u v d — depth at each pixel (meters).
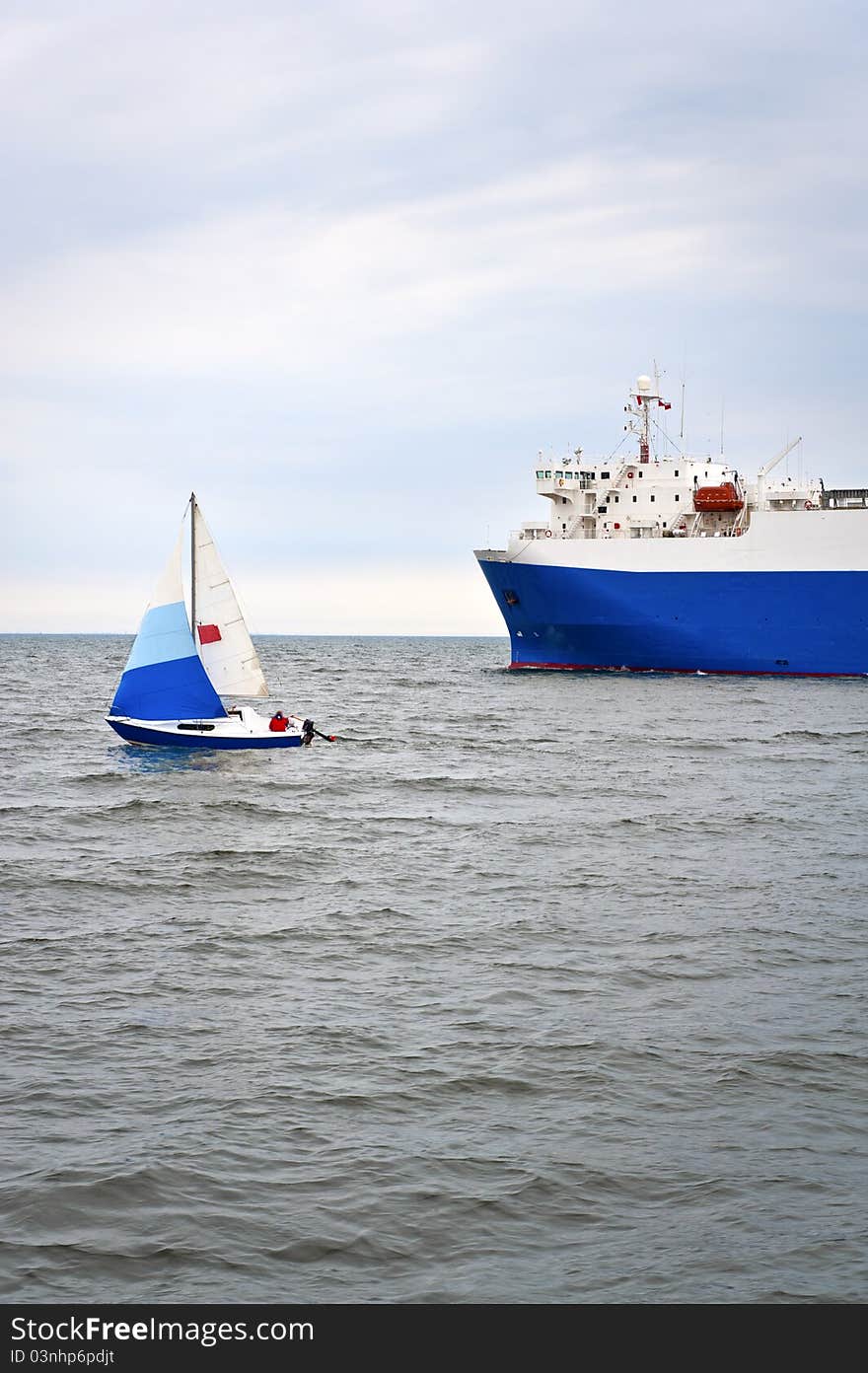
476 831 34.19
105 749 55.59
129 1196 12.73
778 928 23.17
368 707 82.50
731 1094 15.38
